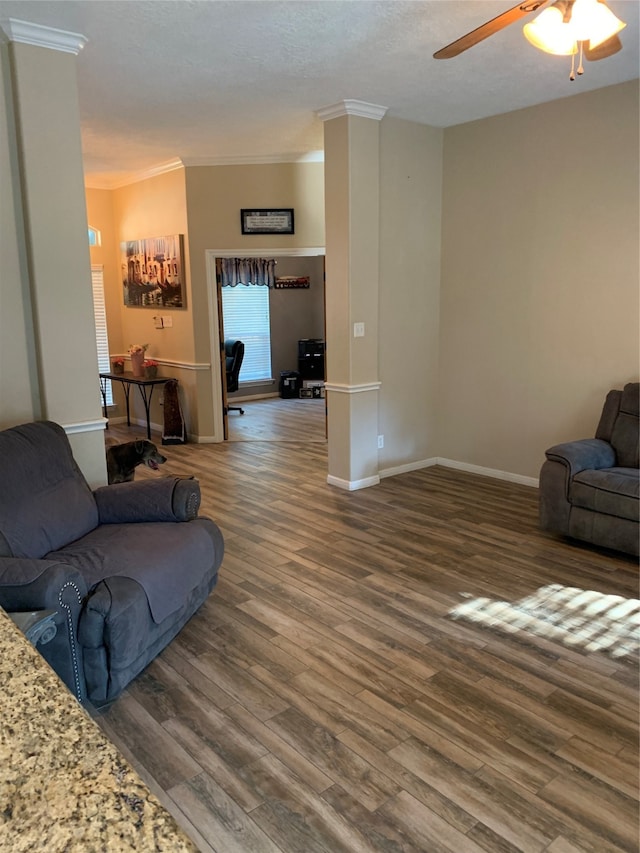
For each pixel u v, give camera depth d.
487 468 5.46
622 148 4.25
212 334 6.80
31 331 3.41
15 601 2.24
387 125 4.88
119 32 3.21
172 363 7.17
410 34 3.29
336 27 3.19
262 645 2.89
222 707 2.46
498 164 4.97
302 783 2.07
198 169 6.43
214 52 3.51
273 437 7.24
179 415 6.96
